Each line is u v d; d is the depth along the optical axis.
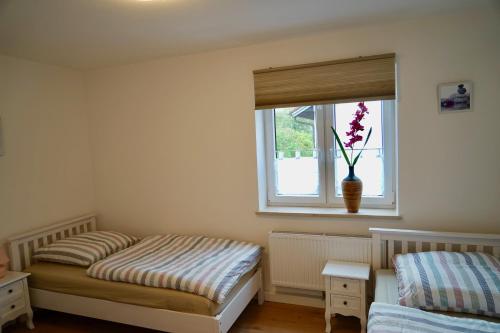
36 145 3.07
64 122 3.34
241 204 3.07
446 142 2.43
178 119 3.22
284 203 3.13
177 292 2.22
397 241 2.59
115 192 3.56
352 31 2.58
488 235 2.29
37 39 2.48
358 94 2.58
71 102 3.42
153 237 3.22
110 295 2.39
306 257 2.77
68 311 2.59
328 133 2.91
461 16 2.31
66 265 2.80
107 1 1.88
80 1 1.87
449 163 2.44
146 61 3.27
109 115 3.49
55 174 3.24
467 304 1.81
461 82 2.35
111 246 2.98
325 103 2.68
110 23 2.23
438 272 2.00
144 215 3.46
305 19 2.32
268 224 2.99
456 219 2.46
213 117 3.09
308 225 2.86
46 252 2.87
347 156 2.80
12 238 2.79
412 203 2.55
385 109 2.73
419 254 2.27
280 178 3.14
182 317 2.18
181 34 2.52
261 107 2.88
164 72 3.22
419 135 2.49
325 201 2.99
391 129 2.72
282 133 3.08
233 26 2.39
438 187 2.48
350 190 2.71
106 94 3.48
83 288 2.50
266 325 2.64
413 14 2.32
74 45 2.66
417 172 2.52
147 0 1.89
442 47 2.38
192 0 1.92
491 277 1.91
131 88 3.37
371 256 2.59
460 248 2.38
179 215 3.32
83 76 3.55
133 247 2.96
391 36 2.49
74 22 2.18
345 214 2.72
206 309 2.12
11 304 2.54
